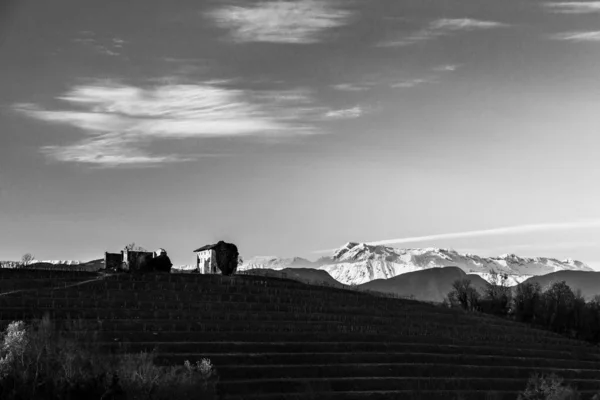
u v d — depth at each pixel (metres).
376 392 194.88
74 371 165.50
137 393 161.62
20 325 180.25
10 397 156.88
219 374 192.00
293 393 187.88
